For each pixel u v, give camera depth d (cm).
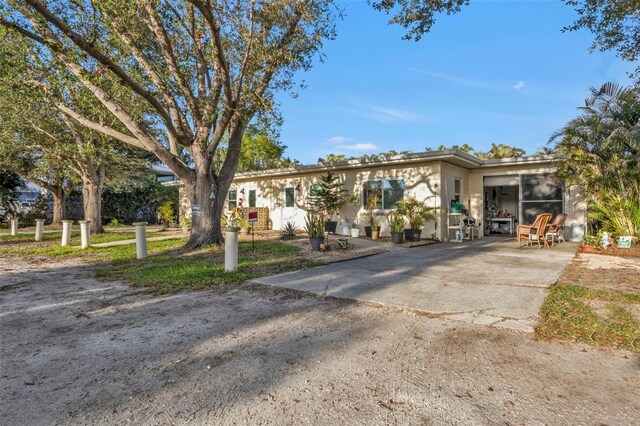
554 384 254
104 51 825
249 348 325
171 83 892
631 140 869
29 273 734
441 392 246
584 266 699
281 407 230
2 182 2136
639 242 921
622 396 238
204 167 1006
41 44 773
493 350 313
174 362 299
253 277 627
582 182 1025
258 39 855
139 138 913
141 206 2683
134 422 216
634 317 387
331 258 826
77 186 2292
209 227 1018
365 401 236
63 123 1468
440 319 396
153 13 777
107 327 389
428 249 1009
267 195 1753
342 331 365
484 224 1462
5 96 991
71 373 281
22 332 376
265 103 906
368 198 1388
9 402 240
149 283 602
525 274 618
